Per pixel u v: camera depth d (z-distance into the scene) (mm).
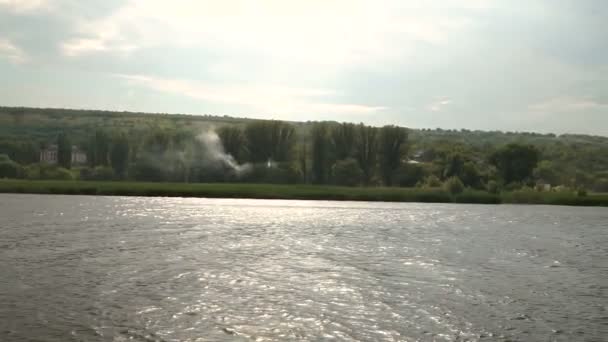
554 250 41000
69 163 143250
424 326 18859
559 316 20438
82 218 57656
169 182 133500
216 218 63188
